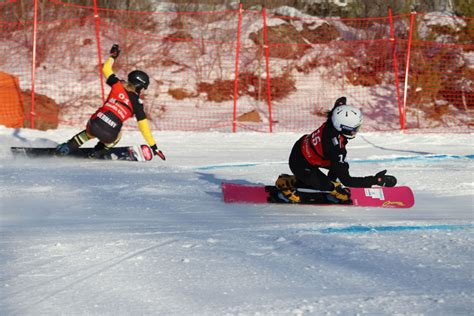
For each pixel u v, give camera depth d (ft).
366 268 22.50
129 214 35.58
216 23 126.72
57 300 19.25
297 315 17.78
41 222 33.01
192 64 117.08
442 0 132.36
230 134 81.00
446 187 47.14
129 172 51.49
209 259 23.98
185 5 130.11
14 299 19.36
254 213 36.37
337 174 35.63
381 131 94.84
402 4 130.31
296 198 38.68
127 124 96.37
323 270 22.30
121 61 115.85
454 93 111.24
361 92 113.60
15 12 123.03
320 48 122.72
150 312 18.15
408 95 110.42
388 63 118.11
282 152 68.28
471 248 25.53
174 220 33.73
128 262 23.53
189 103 108.68
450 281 20.76
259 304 18.72
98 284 20.80
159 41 121.80
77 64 113.50
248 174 51.88
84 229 30.71
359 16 134.92
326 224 32.07
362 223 32.40
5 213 35.58
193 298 19.34
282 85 114.62
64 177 47.93
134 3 127.75
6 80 85.20
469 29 119.14
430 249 25.39
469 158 64.90
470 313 17.76
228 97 111.34
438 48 117.70
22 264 23.32
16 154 58.29
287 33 124.26
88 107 100.78
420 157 65.57
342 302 18.80
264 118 104.01
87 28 123.65
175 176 50.03
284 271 22.24
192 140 76.18
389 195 39.32
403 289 19.98
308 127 97.86
